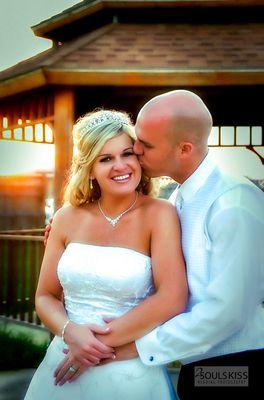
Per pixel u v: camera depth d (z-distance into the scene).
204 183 2.57
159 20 7.97
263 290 2.47
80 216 2.78
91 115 2.72
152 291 2.68
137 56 6.88
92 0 8.66
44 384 2.72
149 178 2.79
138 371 2.59
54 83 6.54
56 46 9.12
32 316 8.21
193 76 6.39
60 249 2.81
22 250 8.41
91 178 2.74
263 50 7.06
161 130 2.55
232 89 7.32
